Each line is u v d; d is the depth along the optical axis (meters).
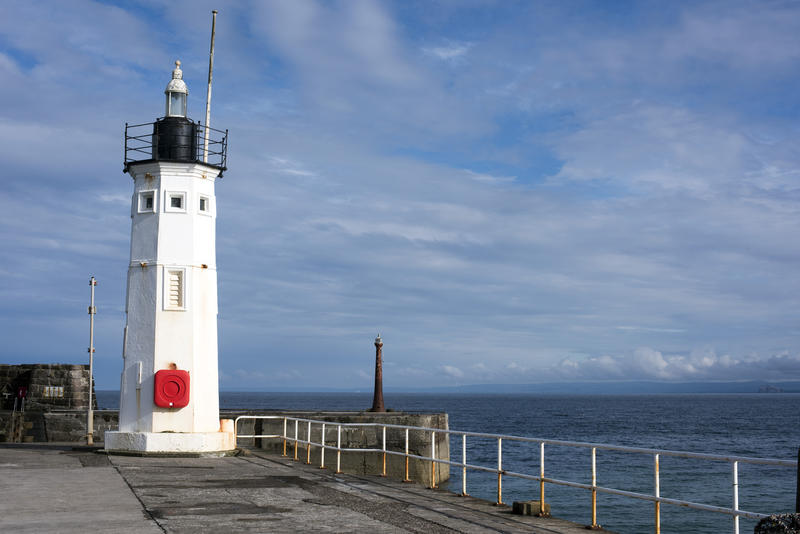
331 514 10.90
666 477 33.97
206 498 12.18
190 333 20.02
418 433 28.84
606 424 90.62
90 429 27.12
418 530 9.82
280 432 27.23
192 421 19.84
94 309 29.78
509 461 41.53
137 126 20.48
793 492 29.50
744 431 75.62
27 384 35.34
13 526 9.53
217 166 20.81
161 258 20.03
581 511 25.69
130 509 10.92
